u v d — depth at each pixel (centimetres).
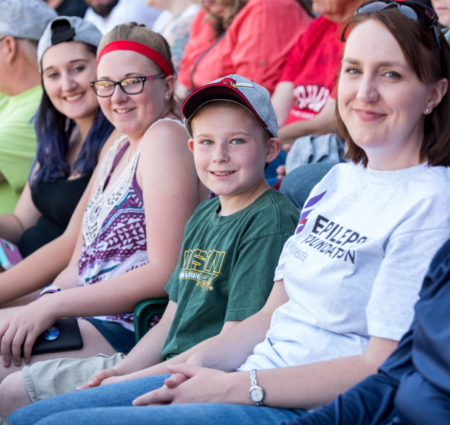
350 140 192
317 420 149
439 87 170
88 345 276
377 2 175
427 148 172
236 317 219
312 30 402
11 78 445
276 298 210
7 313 303
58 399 195
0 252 375
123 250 292
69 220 375
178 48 552
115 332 284
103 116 359
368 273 172
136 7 601
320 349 178
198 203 291
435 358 137
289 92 422
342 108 178
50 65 351
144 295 274
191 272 240
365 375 162
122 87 294
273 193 237
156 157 283
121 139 323
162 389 186
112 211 296
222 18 487
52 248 344
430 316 141
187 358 216
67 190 370
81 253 314
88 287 276
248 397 173
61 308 271
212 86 224
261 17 434
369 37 167
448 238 156
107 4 611
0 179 445
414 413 136
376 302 162
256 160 232
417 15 167
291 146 365
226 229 235
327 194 197
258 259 221
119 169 312
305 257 189
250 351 206
